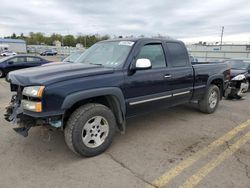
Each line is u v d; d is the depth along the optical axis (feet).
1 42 240.12
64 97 9.74
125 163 10.65
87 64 12.66
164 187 8.93
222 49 140.67
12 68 42.93
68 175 9.65
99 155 11.38
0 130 14.49
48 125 10.30
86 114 10.55
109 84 11.11
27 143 12.66
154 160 10.96
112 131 11.74
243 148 12.34
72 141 10.39
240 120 17.31
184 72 15.34
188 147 12.43
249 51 119.44
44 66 12.49
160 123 16.35
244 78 25.89
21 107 10.16
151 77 13.04
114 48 13.41
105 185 9.01
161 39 14.39
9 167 10.22
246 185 9.04
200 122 16.67
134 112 12.84
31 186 8.91
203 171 10.02
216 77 18.53
